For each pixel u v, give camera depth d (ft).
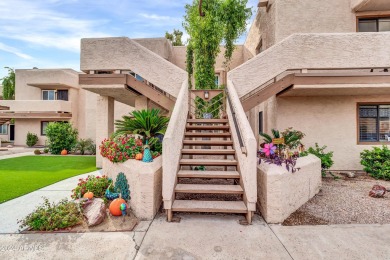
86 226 13.10
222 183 21.88
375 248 10.95
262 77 23.07
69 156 44.34
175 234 12.32
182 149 19.19
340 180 23.84
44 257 10.25
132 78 24.62
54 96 69.41
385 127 28.53
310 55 23.00
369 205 16.46
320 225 13.44
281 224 13.60
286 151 16.26
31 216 13.16
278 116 28.86
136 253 10.56
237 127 15.55
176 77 24.25
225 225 13.46
